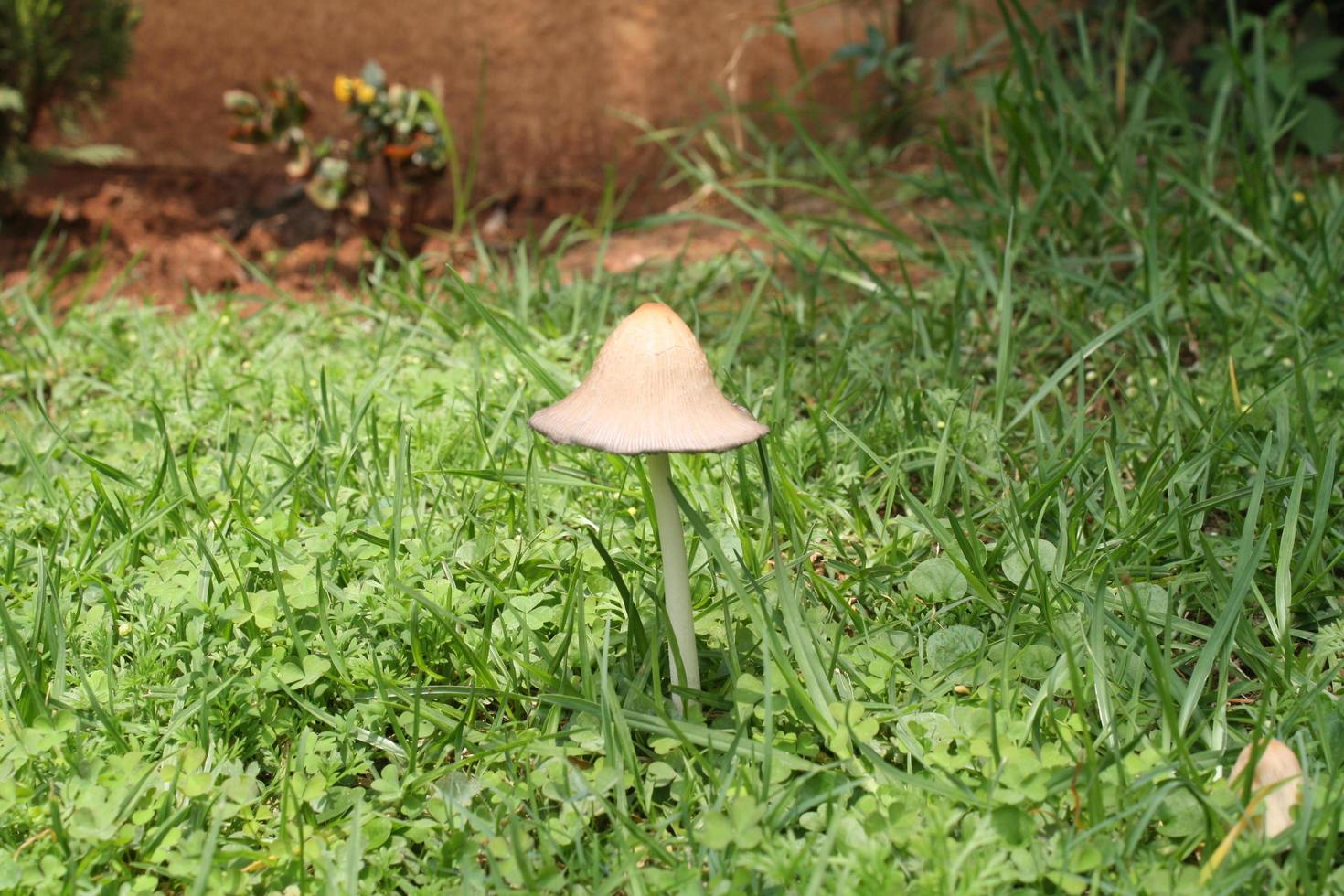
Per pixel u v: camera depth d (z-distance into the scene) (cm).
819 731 54
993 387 74
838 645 55
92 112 115
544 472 66
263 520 63
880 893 48
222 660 56
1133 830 49
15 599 61
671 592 53
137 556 63
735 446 48
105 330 89
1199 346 78
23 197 117
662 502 52
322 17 119
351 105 103
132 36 121
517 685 57
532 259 106
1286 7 109
